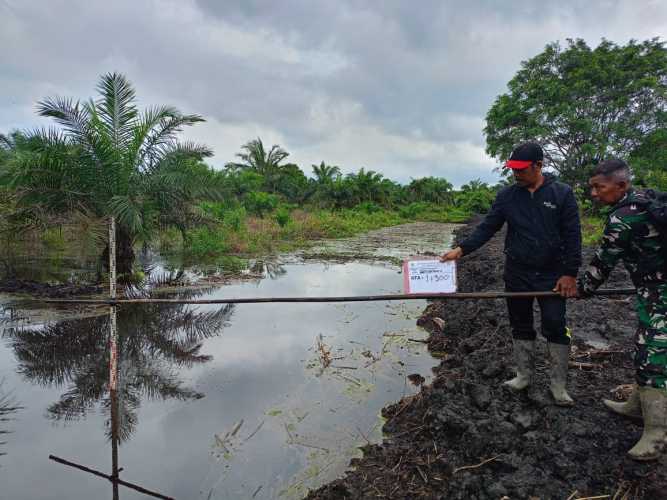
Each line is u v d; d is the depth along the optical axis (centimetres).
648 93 2038
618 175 228
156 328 598
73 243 936
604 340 424
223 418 358
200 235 1279
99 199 869
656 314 220
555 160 2227
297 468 292
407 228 2878
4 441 327
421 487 248
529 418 273
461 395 325
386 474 266
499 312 545
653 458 222
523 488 220
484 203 4209
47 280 875
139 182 914
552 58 2292
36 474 288
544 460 239
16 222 888
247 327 605
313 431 336
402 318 647
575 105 2047
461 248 290
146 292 805
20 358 488
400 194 4547
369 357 491
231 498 266
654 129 2048
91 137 822
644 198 217
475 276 853
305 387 414
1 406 381
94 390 413
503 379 346
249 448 316
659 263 216
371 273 1040
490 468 245
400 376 439
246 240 1496
